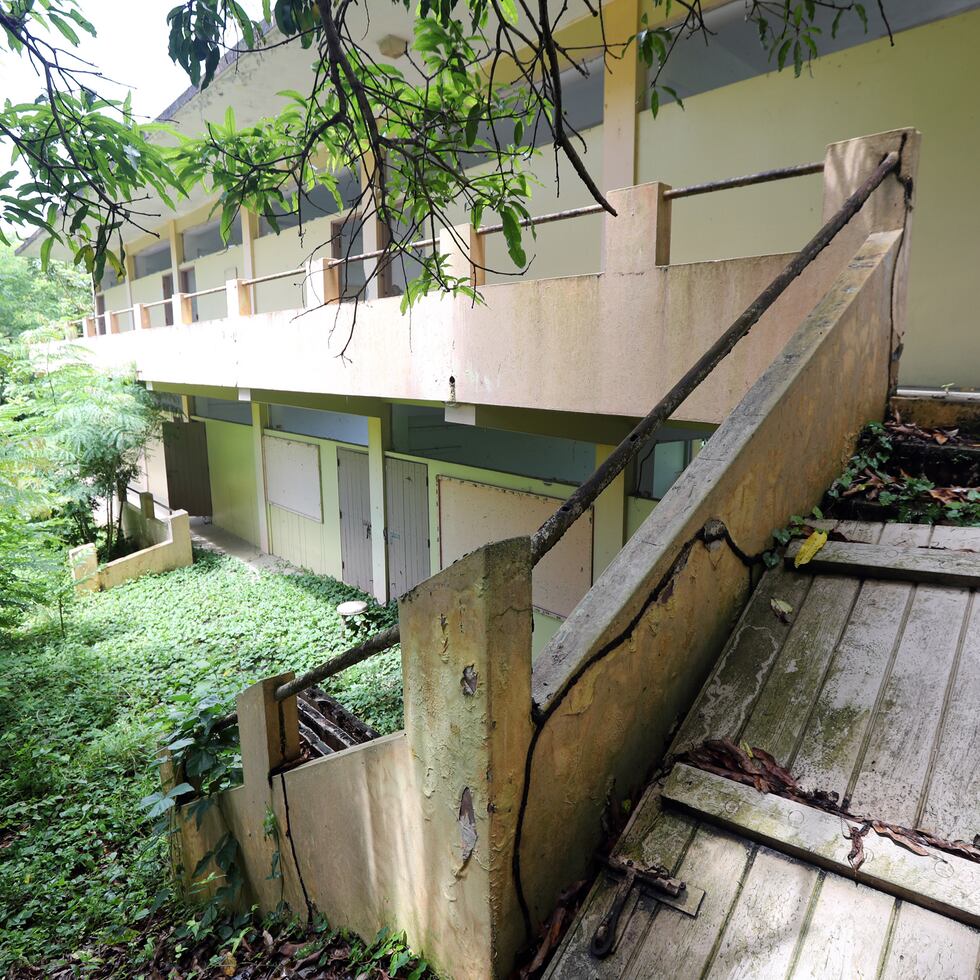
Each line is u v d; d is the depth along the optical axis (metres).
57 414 11.42
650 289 3.94
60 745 6.95
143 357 11.95
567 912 1.88
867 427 3.31
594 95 6.52
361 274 9.41
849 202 3.04
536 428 5.76
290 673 3.16
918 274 4.64
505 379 4.90
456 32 2.27
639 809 1.98
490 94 2.43
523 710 1.76
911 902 1.57
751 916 1.65
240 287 8.29
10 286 16.70
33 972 3.91
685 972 1.59
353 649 2.32
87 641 9.59
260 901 3.46
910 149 3.10
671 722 2.24
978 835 1.64
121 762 6.57
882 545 2.54
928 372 4.67
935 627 2.20
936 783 1.78
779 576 2.59
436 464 9.03
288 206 2.91
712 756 2.04
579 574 7.05
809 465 2.88
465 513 8.66
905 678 2.08
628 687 2.05
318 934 2.87
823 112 4.93
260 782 3.20
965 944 1.47
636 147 6.04
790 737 2.02
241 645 9.17
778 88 5.14
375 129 2.25
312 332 6.95
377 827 2.33
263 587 11.70
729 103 5.43
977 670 2.03
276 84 7.85
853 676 2.13
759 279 3.48
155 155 2.65
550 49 1.93
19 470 9.77
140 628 10.02
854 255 3.20
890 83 4.60
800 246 5.14
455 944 2.00
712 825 1.88
